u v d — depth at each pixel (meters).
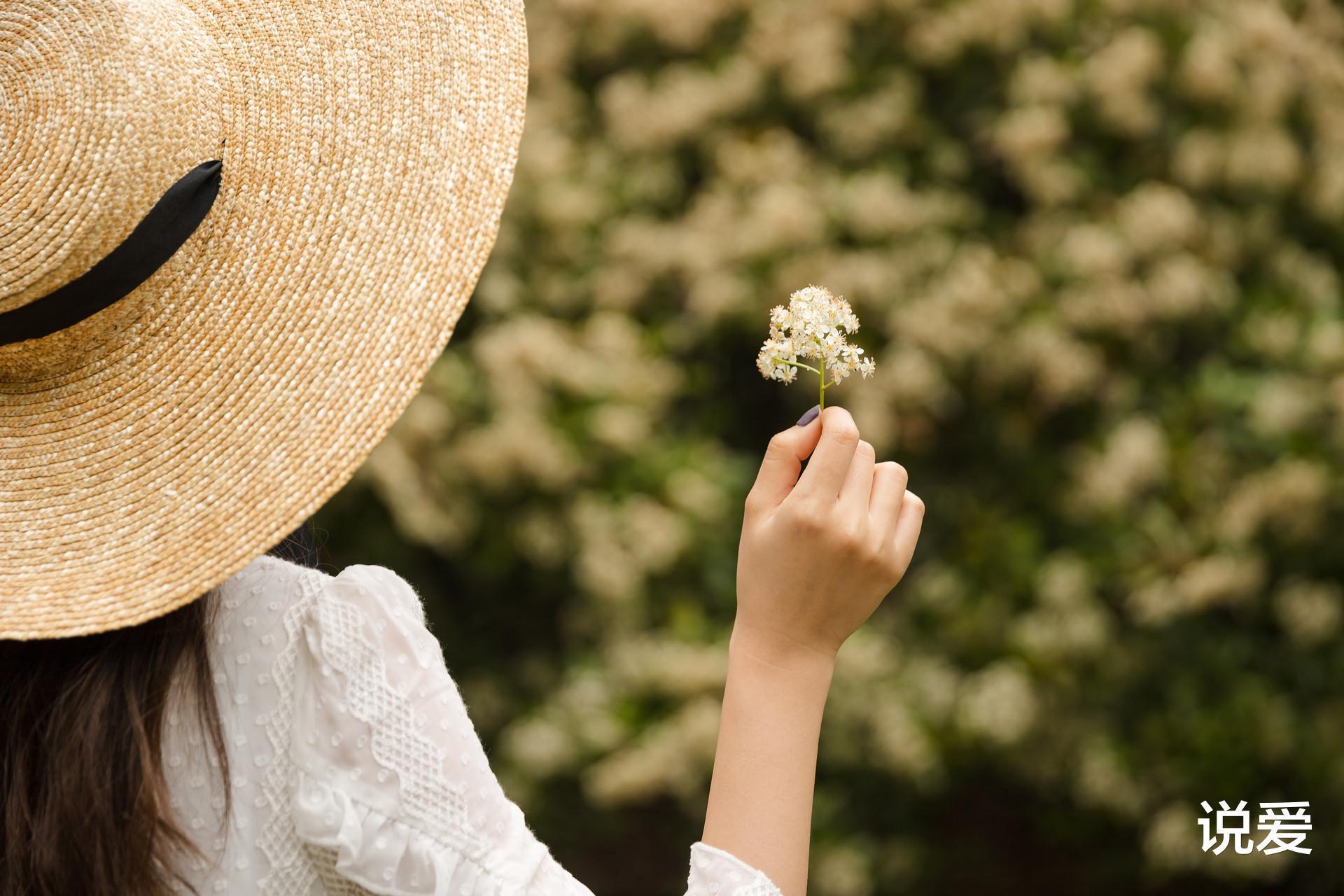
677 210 4.08
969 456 3.83
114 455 0.81
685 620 3.64
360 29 0.88
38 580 0.78
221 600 0.83
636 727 3.50
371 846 0.77
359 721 0.79
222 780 0.80
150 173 0.77
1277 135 3.72
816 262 3.68
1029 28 3.88
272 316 0.82
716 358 3.98
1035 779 3.61
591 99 4.30
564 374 3.67
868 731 3.58
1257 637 3.58
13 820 0.78
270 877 0.79
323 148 0.85
